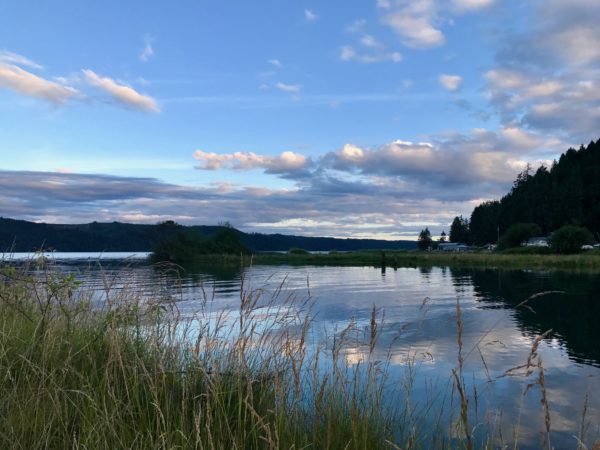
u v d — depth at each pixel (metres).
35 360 4.02
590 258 51.78
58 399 3.38
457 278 33.88
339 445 3.51
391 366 7.87
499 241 113.75
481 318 14.03
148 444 3.11
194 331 6.18
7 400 3.41
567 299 18.97
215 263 67.44
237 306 12.72
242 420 3.76
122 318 4.98
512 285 26.72
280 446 3.30
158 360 4.39
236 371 4.27
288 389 4.25
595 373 7.96
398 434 4.46
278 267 57.62
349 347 8.67
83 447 2.95
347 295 21.12
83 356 4.27
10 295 5.43
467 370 7.95
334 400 4.18
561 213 134.38
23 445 3.00
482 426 5.43
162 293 5.86
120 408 3.50
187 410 3.65
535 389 7.03
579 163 168.00
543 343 10.46
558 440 5.21
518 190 166.00
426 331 11.55
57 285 5.00
